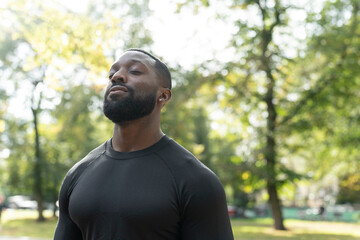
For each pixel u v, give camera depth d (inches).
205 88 877.2
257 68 846.5
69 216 77.6
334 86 874.8
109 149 77.4
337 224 1243.8
